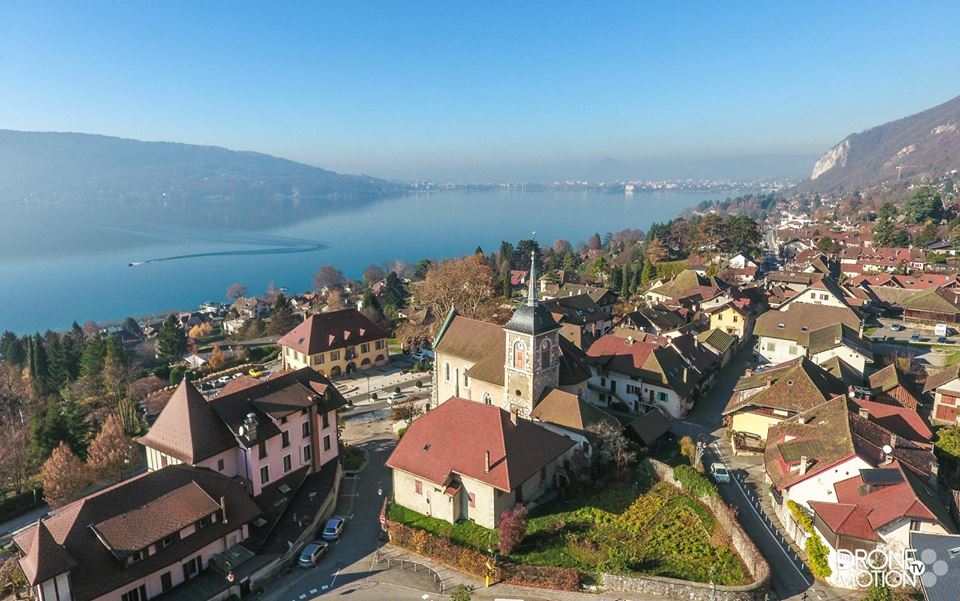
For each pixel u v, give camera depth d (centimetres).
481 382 7662
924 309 12294
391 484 6812
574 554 5078
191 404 6103
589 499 5875
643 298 15700
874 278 14612
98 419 10181
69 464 7175
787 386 7200
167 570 4838
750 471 6506
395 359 12556
